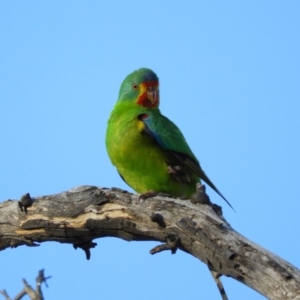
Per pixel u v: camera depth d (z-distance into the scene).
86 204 12.12
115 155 15.29
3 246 12.98
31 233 12.50
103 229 12.16
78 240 12.47
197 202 11.71
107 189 12.36
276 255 10.48
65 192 12.43
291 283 10.02
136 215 11.86
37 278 8.52
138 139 14.91
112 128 15.39
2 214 12.67
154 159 15.04
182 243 11.44
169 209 11.69
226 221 11.48
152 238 11.93
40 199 12.45
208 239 10.96
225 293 12.88
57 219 12.23
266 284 10.20
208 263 11.03
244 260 10.48
